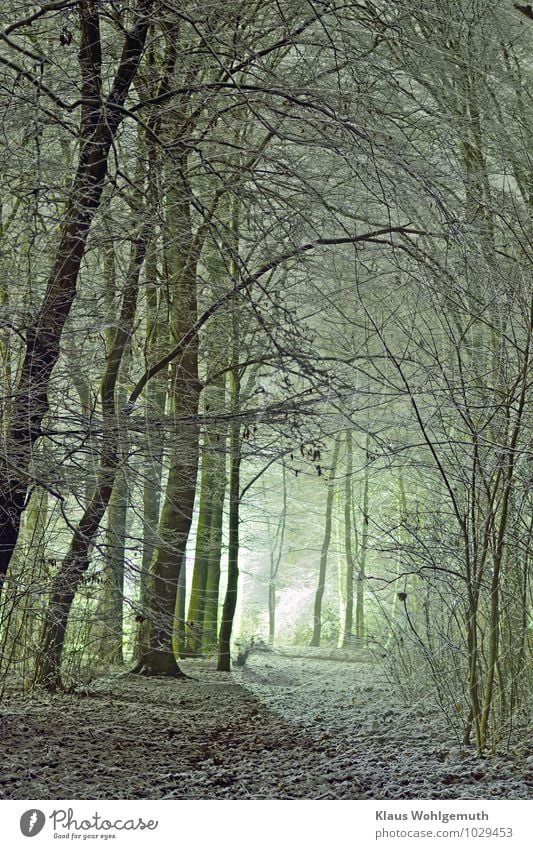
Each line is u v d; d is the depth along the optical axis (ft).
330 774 28.22
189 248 38.40
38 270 32.58
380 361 39.70
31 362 29.58
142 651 59.21
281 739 36.47
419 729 36.68
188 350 48.34
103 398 41.14
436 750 31.81
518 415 28.81
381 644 48.70
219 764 30.37
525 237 30.50
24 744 30.04
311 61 35.86
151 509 55.83
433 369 31.22
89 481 31.35
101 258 36.06
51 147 36.01
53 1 28.07
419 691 43.50
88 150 31.04
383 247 34.81
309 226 33.22
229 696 51.80
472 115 36.22
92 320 33.30
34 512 42.37
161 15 32.73
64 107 29.84
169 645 58.59
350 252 35.86
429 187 29.91
